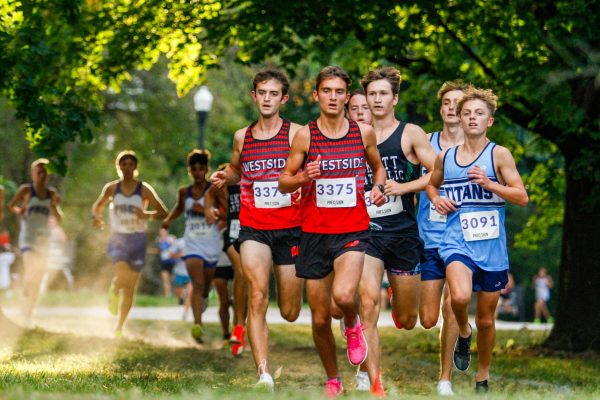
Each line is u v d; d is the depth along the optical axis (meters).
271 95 16.88
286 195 16.81
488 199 17.44
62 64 32.59
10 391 13.19
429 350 31.30
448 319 18.23
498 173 17.48
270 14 31.98
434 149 19.44
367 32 32.25
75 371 19.23
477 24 31.22
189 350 27.36
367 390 17.77
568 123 28.77
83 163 82.31
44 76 31.19
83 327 37.28
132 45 33.53
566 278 31.59
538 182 40.06
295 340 34.12
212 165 83.88
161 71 77.06
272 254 16.97
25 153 75.88
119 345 27.98
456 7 31.42
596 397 14.62
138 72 76.94
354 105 19.25
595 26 27.25
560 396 14.73
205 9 33.12
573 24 27.30
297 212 16.83
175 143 79.50
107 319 43.50
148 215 30.84
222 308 29.31
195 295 29.66
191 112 79.06
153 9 32.78
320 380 21.20
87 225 93.94
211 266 29.59
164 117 78.19
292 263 16.88
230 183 17.83
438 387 18.25
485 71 32.66
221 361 24.55
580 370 25.33
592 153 29.31
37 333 30.72
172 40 34.53
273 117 17.08
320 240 15.72
